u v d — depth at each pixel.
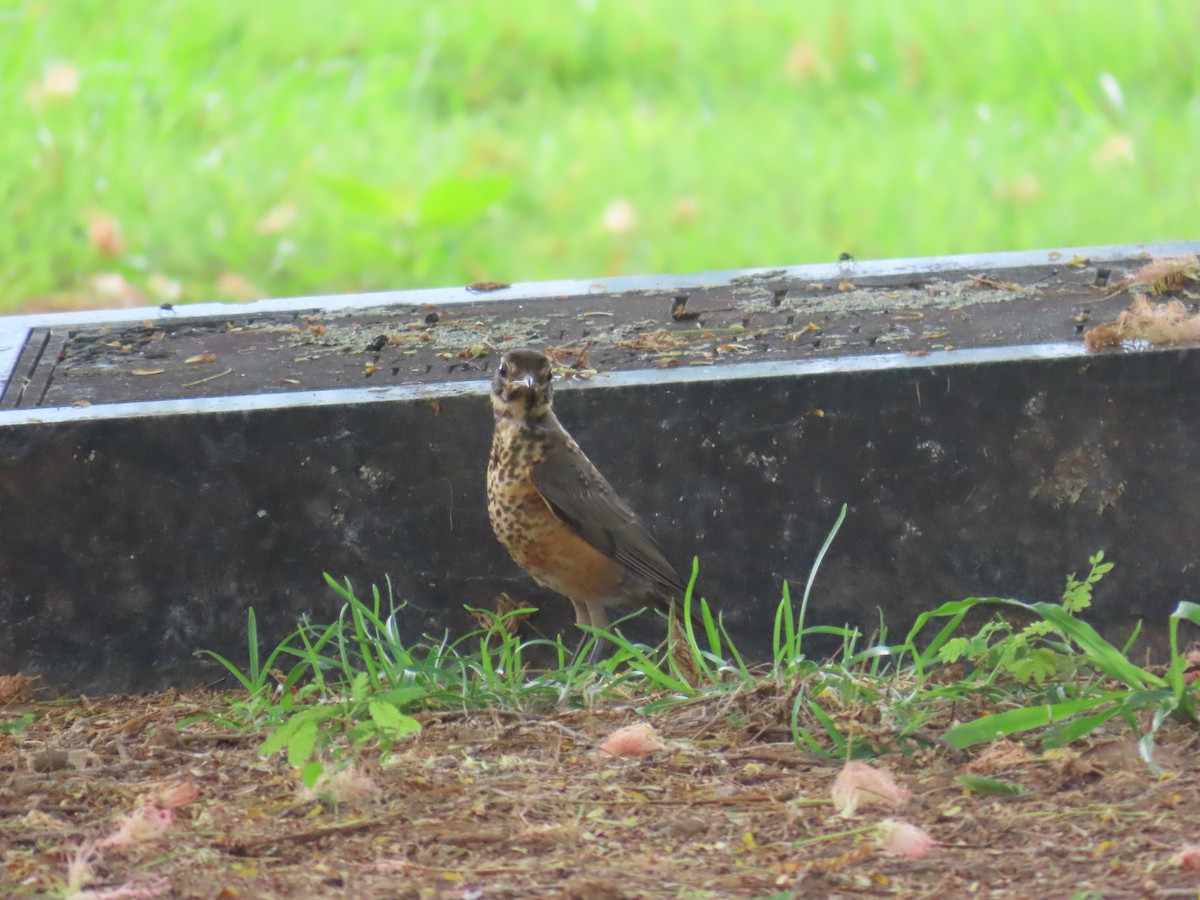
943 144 23.17
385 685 9.13
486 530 10.30
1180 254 12.12
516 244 20.94
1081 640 7.98
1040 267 12.07
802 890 6.14
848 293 11.73
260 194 21.52
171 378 10.61
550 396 9.91
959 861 6.35
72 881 6.19
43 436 9.90
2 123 22.19
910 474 10.23
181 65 24.53
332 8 27.08
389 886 6.23
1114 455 10.23
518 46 26.83
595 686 9.21
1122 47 26.05
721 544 10.34
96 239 19.78
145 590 10.19
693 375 10.16
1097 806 6.82
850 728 7.93
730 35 27.23
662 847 6.62
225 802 7.28
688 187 22.31
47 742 8.82
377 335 11.35
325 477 10.13
